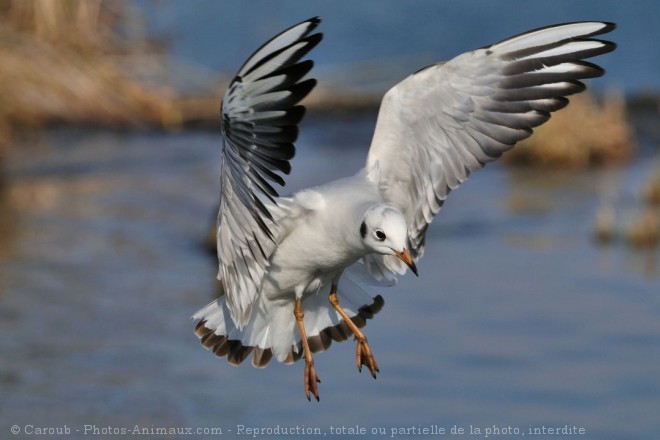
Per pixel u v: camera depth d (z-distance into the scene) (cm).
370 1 3331
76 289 1664
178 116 2672
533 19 3275
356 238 820
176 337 1516
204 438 1248
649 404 1356
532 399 1375
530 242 1981
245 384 1403
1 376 1366
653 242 1969
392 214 808
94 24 2628
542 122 863
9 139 2403
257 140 729
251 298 838
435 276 1809
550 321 1614
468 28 3231
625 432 1293
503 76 861
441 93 867
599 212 2156
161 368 1420
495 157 873
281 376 1434
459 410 1345
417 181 889
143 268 1770
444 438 1273
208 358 1466
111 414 1291
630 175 2458
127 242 1897
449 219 2123
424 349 1516
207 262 1816
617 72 3047
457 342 1540
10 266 1750
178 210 2088
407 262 796
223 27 3031
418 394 1387
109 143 2505
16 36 2567
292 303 910
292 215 845
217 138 2600
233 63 2900
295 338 923
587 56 859
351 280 945
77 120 2575
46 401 1310
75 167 2333
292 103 711
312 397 1370
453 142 880
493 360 1480
